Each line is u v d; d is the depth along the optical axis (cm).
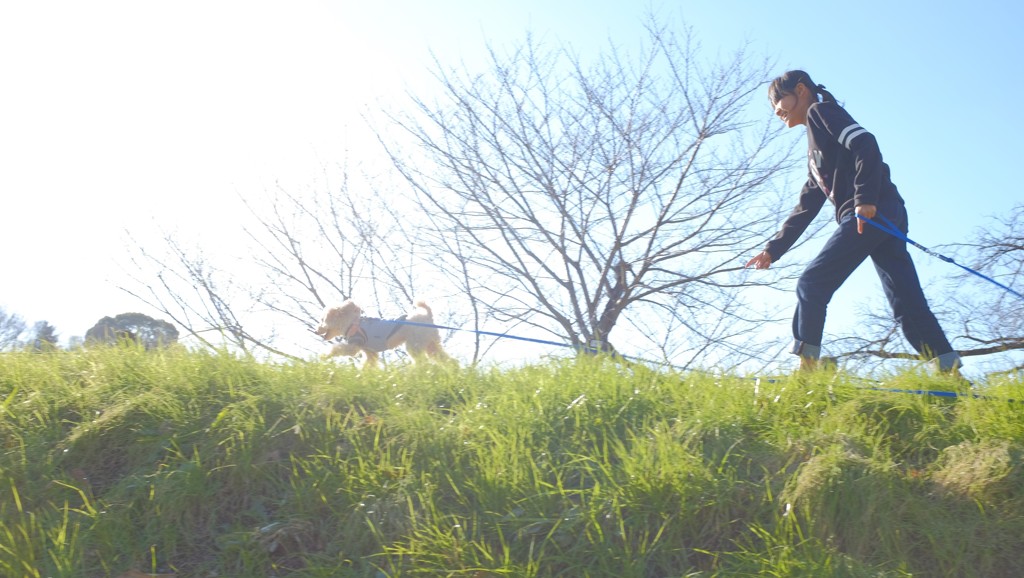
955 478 369
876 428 408
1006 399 422
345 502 369
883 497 354
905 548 345
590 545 345
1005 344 990
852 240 489
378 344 732
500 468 378
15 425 409
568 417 420
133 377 447
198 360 461
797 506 355
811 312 493
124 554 350
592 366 479
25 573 329
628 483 362
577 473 382
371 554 348
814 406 429
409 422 412
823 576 324
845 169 500
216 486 379
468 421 416
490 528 354
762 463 381
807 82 528
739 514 359
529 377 471
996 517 353
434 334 755
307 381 455
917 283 501
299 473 388
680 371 475
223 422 408
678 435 395
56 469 388
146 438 401
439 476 378
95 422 407
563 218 1056
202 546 359
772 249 558
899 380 459
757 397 434
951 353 489
